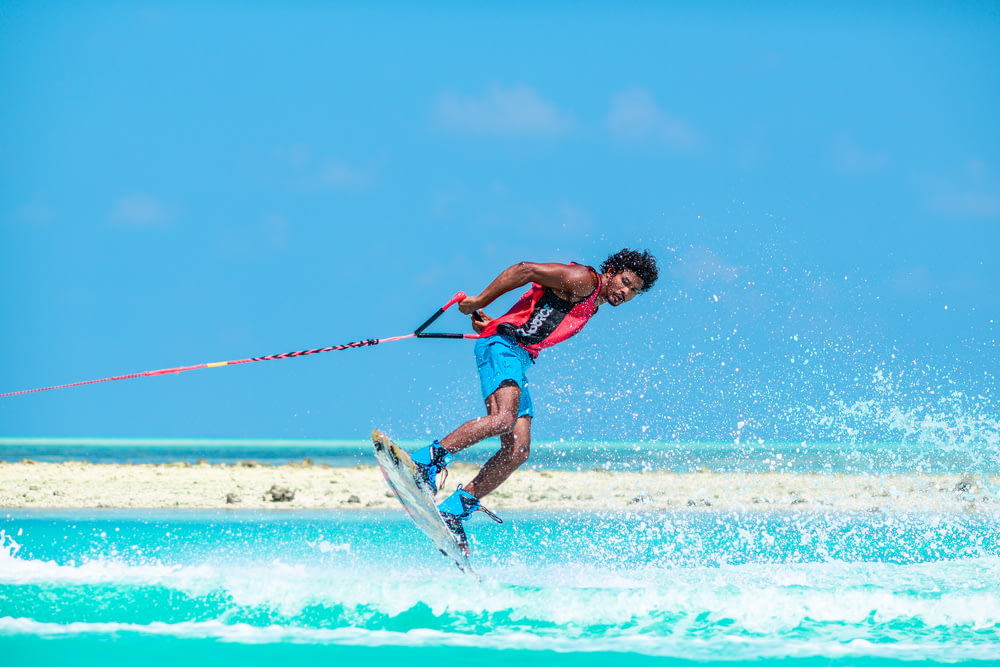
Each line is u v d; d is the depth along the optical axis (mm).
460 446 26016
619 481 68312
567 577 28438
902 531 41594
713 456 124438
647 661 19938
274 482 66938
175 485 63469
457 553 26188
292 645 20984
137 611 23547
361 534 39438
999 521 44781
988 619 23016
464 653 20500
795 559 33875
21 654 20219
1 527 41531
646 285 27672
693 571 29250
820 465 76375
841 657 20141
